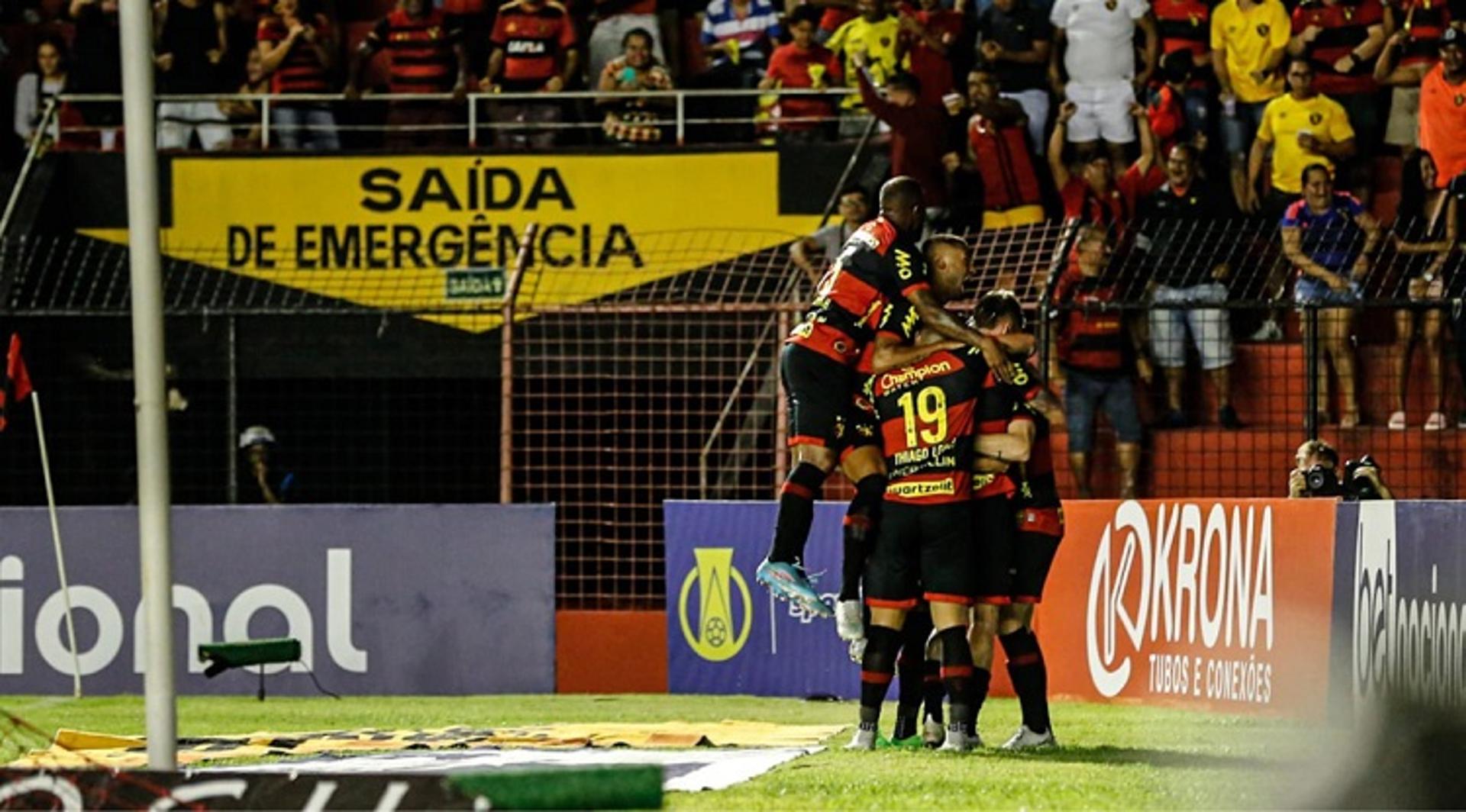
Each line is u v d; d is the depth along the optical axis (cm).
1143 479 5653
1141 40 6206
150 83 2250
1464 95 5791
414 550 5438
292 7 6706
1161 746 3384
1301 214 5556
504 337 5478
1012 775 2852
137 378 2264
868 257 3397
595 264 6344
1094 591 4628
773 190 6325
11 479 6166
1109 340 5519
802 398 3475
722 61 6725
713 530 5244
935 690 3491
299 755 3491
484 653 5409
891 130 6103
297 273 6391
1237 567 4081
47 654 5444
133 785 2147
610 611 5541
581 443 5894
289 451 6425
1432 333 5491
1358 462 4297
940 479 3291
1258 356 5766
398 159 6412
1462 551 3212
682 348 6100
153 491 2258
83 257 6334
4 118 6925
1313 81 6178
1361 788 2669
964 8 6462
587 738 3769
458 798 2027
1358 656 3662
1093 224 5588
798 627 5116
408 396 6253
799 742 3691
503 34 6650
